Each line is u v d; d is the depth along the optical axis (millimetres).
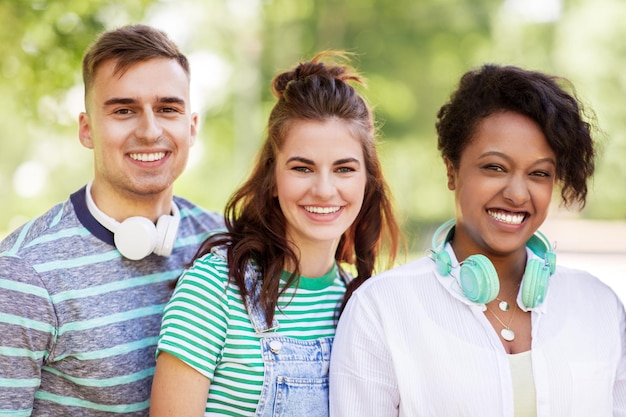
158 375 1993
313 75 2225
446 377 1891
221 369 2039
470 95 1970
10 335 2047
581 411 1895
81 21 4863
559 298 2014
